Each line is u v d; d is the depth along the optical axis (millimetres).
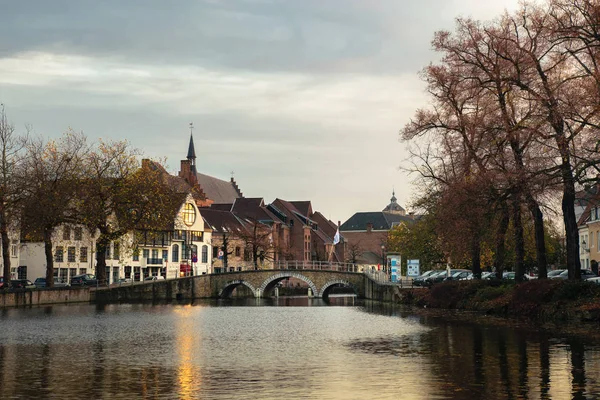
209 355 36281
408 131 64125
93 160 90000
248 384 27562
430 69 61125
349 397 25016
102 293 97250
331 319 62656
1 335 46875
